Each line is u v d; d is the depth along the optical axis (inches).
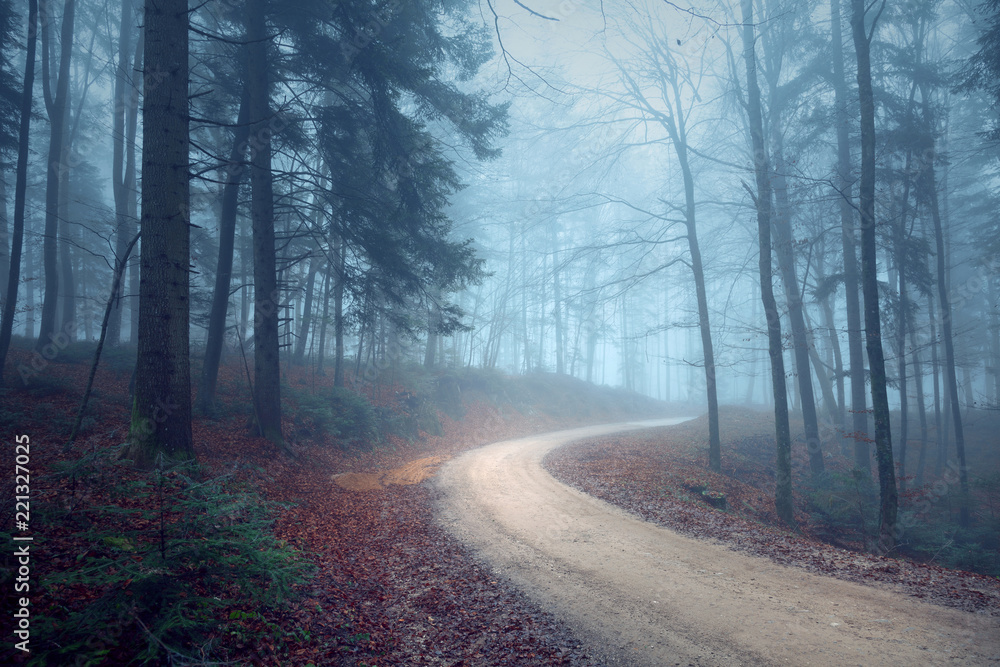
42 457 331.3
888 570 289.0
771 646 204.8
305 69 547.5
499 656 202.5
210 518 202.2
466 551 333.1
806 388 742.5
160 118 330.0
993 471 756.6
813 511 597.9
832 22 773.3
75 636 150.3
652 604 249.9
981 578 274.5
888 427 443.8
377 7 448.5
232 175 546.9
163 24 331.9
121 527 243.6
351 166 585.0
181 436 334.0
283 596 213.6
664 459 706.8
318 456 565.6
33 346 753.0
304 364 936.9
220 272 550.6
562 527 389.4
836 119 725.3
